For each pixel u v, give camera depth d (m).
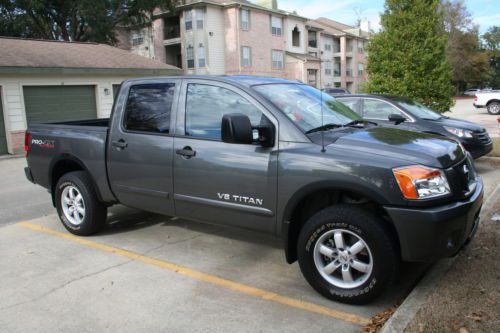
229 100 4.21
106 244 5.18
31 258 4.80
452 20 59.78
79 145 5.29
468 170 3.89
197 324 3.37
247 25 38.72
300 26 46.16
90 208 5.30
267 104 3.98
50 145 5.60
